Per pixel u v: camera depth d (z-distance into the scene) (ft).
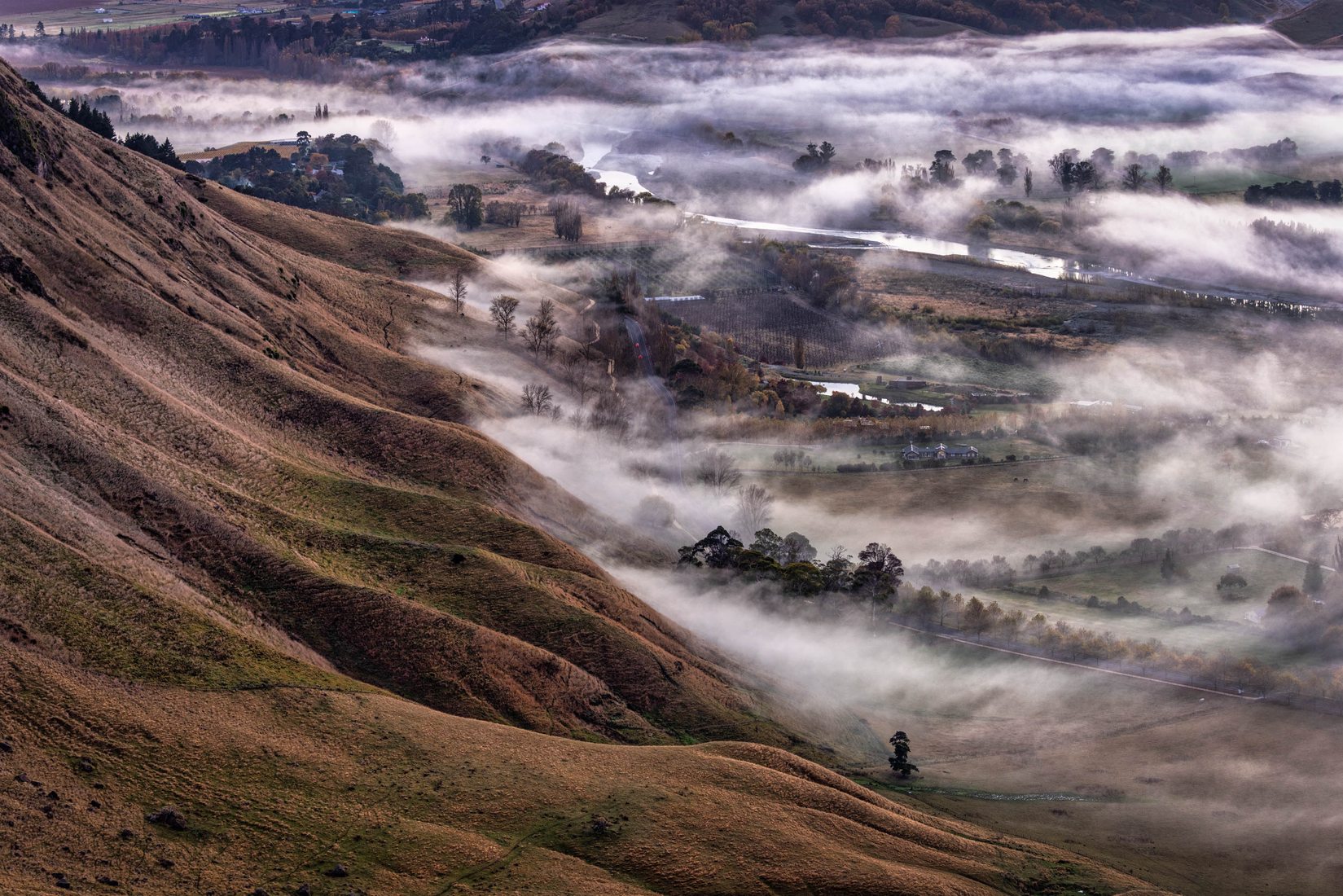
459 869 453.17
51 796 431.02
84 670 496.64
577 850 474.08
